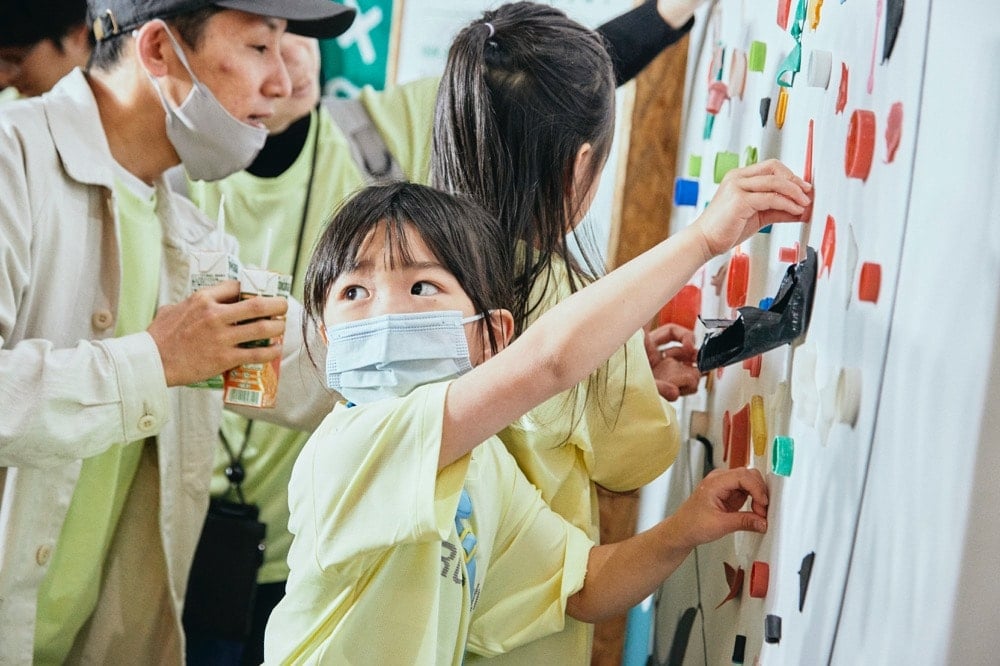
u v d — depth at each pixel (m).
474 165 1.37
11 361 1.47
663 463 1.44
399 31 2.38
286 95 1.77
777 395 1.21
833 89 1.10
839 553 0.97
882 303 0.91
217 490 2.27
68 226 1.62
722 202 1.05
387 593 1.07
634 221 2.06
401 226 1.14
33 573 1.62
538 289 1.37
